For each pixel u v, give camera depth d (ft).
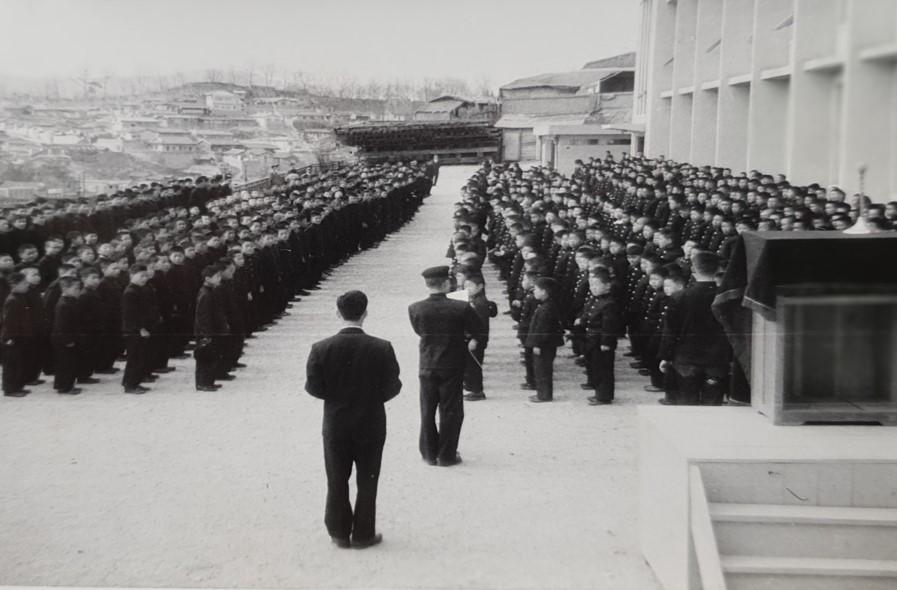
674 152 87.92
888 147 45.60
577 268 44.29
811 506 18.78
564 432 32.48
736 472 18.66
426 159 128.16
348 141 104.27
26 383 40.11
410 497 26.13
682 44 86.94
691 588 18.29
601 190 87.86
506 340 49.08
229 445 31.22
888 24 44.57
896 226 40.50
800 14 49.21
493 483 27.25
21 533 23.65
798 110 52.70
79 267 41.34
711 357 29.78
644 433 21.68
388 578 21.08
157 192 66.64
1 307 41.11
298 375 41.78
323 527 24.07
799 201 47.52
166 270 43.50
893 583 17.90
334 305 58.54
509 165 109.81
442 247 86.48
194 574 21.30
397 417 34.63
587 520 24.32
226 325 39.58
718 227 47.73
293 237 59.98
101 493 26.58
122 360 46.16
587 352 38.45
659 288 37.01
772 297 20.16
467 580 20.93
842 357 20.71
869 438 19.75
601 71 112.37
